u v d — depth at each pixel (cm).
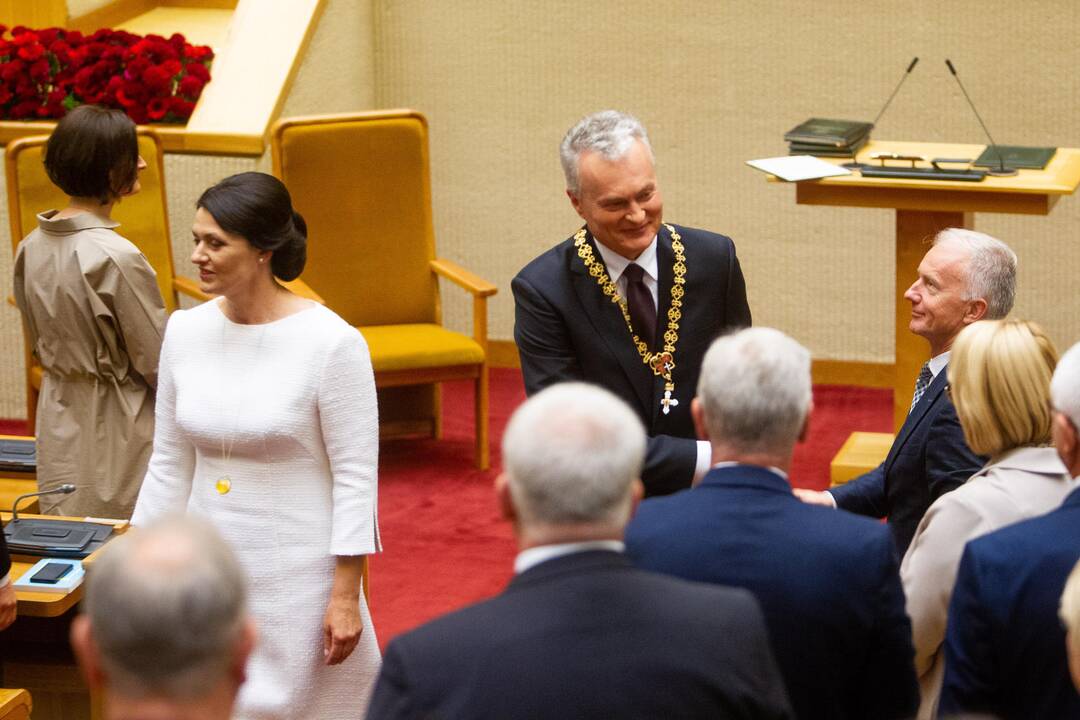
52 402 1592
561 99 2686
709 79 2608
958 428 1113
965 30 2484
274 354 1166
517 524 690
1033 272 2562
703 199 2666
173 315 1207
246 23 2439
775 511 802
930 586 958
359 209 2333
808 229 2631
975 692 823
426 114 2755
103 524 1360
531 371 1237
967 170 1758
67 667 1348
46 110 2312
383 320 2383
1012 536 821
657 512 816
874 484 1209
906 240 1825
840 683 800
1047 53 2459
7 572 1177
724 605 675
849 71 2548
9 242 2400
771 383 810
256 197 1143
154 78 2269
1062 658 795
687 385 1227
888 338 2644
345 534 1162
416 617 1759
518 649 645
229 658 562
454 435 2464
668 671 648
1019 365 945
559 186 2725
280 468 1171
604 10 2627
